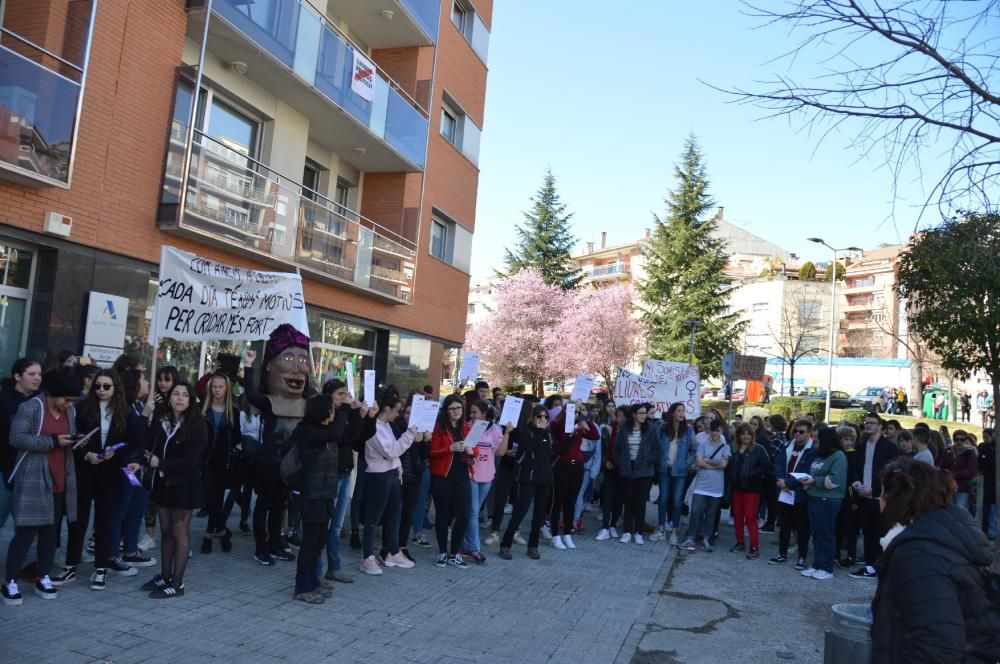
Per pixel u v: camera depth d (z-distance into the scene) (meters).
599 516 13.05
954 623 2.60
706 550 10.50
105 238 9.77
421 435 8.20
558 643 5.91
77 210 9.33
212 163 11.36
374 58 18.56
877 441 9.41
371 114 15.73
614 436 10.88
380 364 17.95
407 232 18.30
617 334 42.50
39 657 4.61
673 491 10.95
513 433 9.67
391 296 16.91
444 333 20.75
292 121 14.52
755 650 6.17
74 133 8.84
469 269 22.20
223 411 7.56
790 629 6.84
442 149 20.12
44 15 8.77
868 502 9.16
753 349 59.81
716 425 10.71
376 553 8.34
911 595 2.71
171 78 10.83
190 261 7.80
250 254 12.30
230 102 13.11
